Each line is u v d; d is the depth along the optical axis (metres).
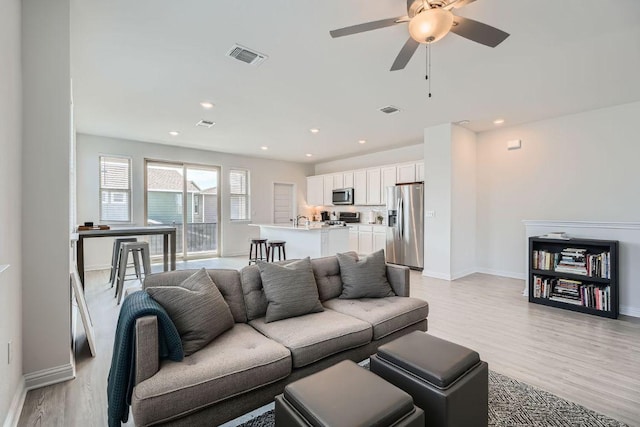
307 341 1.85
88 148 5.75
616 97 3.85
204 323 1.76
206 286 1.98
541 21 2.29
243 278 2.31
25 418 1.73
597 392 2.00
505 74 3.19
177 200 6.95
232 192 7.80
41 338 2.03
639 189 3.98
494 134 5.40
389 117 4.69
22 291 1.96
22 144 1.95
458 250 5.23
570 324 3.17
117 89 3.58
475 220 5.62
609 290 3.36
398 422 1.20
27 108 1.98
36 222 2.01
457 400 1.40
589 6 2.12
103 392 1.99
